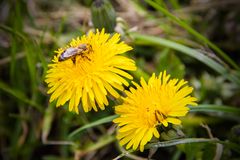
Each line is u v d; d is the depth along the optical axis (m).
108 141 0.34
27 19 0.42
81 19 0.42
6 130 0.37
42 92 0.36
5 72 0.40
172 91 0.24
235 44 0.39
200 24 0.41
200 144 0.28
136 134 0.23
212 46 0.31
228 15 0.40
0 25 0.33
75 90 0.24
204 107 0.28
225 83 0.37
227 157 0.28
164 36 0.39
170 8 0.43
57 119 0.37
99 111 0.35
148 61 0.40
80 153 0.34
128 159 0.31
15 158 0.36
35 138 0.36
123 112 0.24
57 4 0.44
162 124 0.24
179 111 0.23
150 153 0.25
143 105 0.24
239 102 0.36
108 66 0.24
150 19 0.39
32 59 0.34
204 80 0.37
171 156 0.34
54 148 0.37
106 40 0.25
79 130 0.30
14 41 0.35
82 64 0.24
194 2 0.42
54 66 0.25
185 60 0.39
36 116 0.37
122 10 0.41
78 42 0.26
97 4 0.31
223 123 0.34
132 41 0.33
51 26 0.41
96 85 0.24
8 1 0.40
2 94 0.38
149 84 0.24
